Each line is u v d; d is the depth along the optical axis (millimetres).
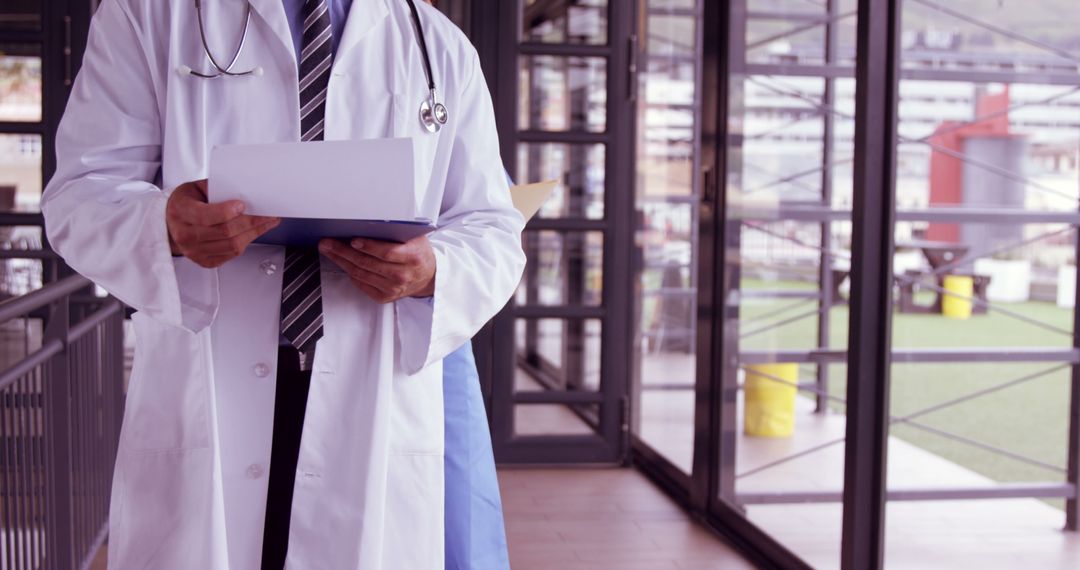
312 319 1129
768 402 3143
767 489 3131
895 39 2473
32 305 1965
